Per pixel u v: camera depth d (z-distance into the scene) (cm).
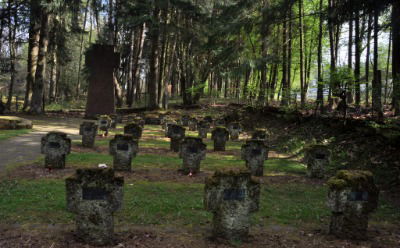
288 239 568
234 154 1464
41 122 2356
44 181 868
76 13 2898
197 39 3247
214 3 2944
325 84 1584
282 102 2411
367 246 551
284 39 2392
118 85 3781
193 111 3105
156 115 2773
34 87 2812
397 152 1076
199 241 540
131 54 4003
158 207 700
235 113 2592
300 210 732
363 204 581
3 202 684
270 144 1764
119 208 524
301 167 1245
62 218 611
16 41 3130
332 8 1228
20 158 1148
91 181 513
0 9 2841
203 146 1052
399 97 1341
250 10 2153
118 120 2734
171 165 1159
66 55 3497
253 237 570
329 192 587
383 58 3500
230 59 2270
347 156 1252
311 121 1756
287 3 1495
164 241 534
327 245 547
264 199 810
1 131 1792
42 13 2747
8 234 530
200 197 790
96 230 512
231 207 546
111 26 3678
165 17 3017
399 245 557
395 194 882
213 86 4534
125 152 1036
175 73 4425
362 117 1538
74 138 1680
